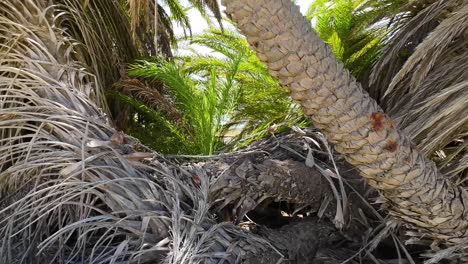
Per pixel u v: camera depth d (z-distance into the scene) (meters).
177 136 4.58
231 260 2.82
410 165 2.38
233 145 4.45
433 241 2.73
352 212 3.20
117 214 3.02
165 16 5.44
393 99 3.78
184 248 2.68
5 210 3.06
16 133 3.33
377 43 4.57
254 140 4.42
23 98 3.51
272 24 2.23
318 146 3.44
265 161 3.15
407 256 2.89
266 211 3.70
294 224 3.36
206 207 2.97
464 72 3.05
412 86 3.39
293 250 3.05
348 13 4.77
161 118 4.55
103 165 3.08
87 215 3.08
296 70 2.28
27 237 3.15
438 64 3.35
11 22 3.66
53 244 3.15
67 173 3.03
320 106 2.33
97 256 2.90
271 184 3.05
